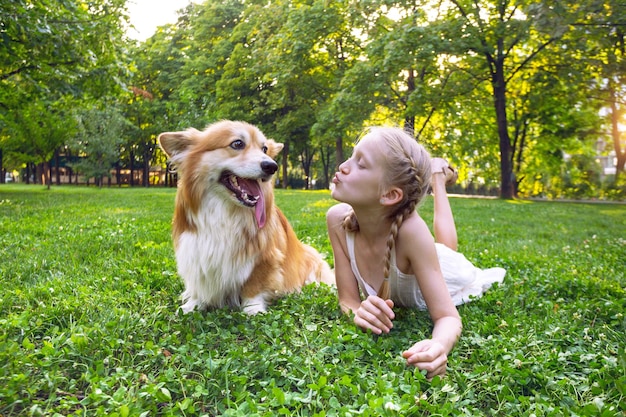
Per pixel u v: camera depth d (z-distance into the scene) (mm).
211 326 2684
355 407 1710
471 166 28859
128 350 2223
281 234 3574
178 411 1737
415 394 1812
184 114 30312
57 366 1984
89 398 1745
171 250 4949
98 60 14492
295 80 26891
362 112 20203
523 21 18281
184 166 3311
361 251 2789
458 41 17922
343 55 26094
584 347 2406
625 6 14789
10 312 2713
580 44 18109
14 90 15570
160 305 3045
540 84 21109
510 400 1829
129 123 35469
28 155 24312
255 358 2105
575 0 14391
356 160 2504
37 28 10961
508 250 5629
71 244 5012
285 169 33344
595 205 18641
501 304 3092
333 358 2166
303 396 1804
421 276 2521
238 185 3209
